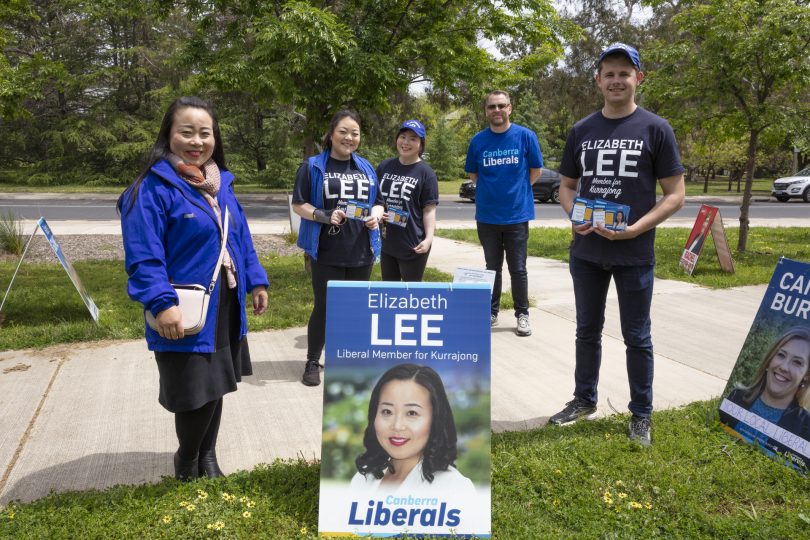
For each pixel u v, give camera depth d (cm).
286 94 726
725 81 991
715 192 3294
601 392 420
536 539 250
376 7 746
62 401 405
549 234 1384
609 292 716
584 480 291
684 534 256
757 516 267
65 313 630
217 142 281
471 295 260
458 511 251
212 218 262
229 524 256
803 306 330
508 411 392
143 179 253
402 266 508
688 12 1019
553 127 4866
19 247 1083
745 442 333
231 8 777
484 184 569
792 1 943
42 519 260
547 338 554
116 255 1073
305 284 785
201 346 256
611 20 3475
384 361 257
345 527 251
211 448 306
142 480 304
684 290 754
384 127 2628
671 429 349
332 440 254
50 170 3534
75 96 3481
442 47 739
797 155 3712
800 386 321
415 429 254
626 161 326
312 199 432
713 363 481
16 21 3192
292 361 490
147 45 3528
